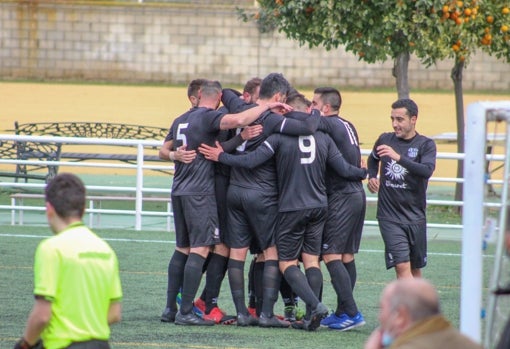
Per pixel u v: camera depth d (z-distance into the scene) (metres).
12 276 31.19
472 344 11.30
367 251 38.28
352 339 23.88
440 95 90.94
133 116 79.56
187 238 25.31
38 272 14.20
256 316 26.03
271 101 24.56
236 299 25.30
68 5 98.12
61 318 14.27
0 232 40.88
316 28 41.84
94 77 98.88
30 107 81.75
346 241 25.05
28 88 91.25
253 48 97.44
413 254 25.20
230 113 25.20
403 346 11.27
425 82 95.62
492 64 94.31
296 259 24.70
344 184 24.86
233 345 22.81
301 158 24.16
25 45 98.62
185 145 24.77
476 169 15.91
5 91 89.00
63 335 14.27
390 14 40.50
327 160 24.56
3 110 79.75
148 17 98.12
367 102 87.19
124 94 89.75
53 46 98.69
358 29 41.84
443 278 32.81
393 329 11.45
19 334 23.25
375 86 96.75
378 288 31.11
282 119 24.22
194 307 26.28
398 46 42.34
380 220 25.16
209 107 25.14
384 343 11.61
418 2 40.28
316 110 24.42
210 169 24.86
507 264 15.76
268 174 24.61
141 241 39.16
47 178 46.09
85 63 98.81
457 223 45.28
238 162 24.19
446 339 11.27
